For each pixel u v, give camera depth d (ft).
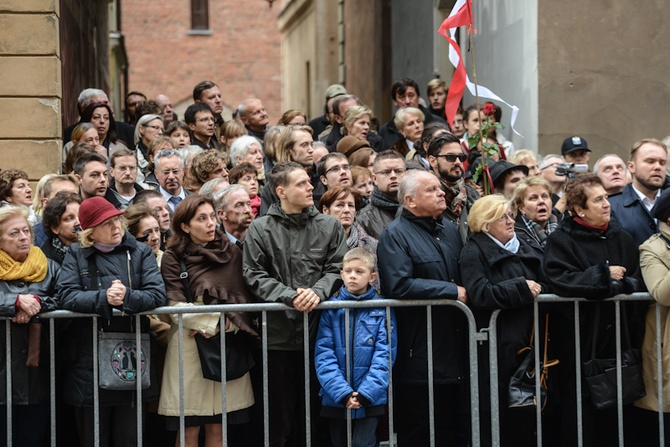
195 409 34.47
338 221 36.35
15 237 33.42
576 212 35.32
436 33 77.87
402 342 35.50
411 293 34.32
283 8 160.56
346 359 34.30
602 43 56.39
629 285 34.96
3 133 54.44
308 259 35.50
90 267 33.47
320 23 125.29
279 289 34.32
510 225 35.29
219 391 34.76
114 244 33.76
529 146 57.36
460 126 57.16
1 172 41.42
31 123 54.60
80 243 33.83
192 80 175.11
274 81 176.76
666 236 35.47
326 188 42.63
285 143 45.24
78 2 70.85
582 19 56.29
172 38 174.70
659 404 35.14
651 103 56.59
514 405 34.71
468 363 35.83
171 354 34.68
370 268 34.63
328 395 34.83
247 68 176.24
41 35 54.60
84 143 46.50
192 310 33.47
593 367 35.06
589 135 56.49
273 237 35.53
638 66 56.59
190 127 55.16
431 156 39.06
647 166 38.60
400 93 60.18
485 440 35.35
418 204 35.55
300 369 36.22
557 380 36.01
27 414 34.19
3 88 54.44
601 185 35.22
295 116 57.72
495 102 64.08
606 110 56.49
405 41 90.89
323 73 125.08
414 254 35.19
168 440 37.06
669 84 56.65
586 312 35.50
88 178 41.19
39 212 40.34
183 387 33.78
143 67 174.29
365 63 108.47
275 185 35.88
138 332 33.32
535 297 34.45
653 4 56.49
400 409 36.04
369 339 34.37
